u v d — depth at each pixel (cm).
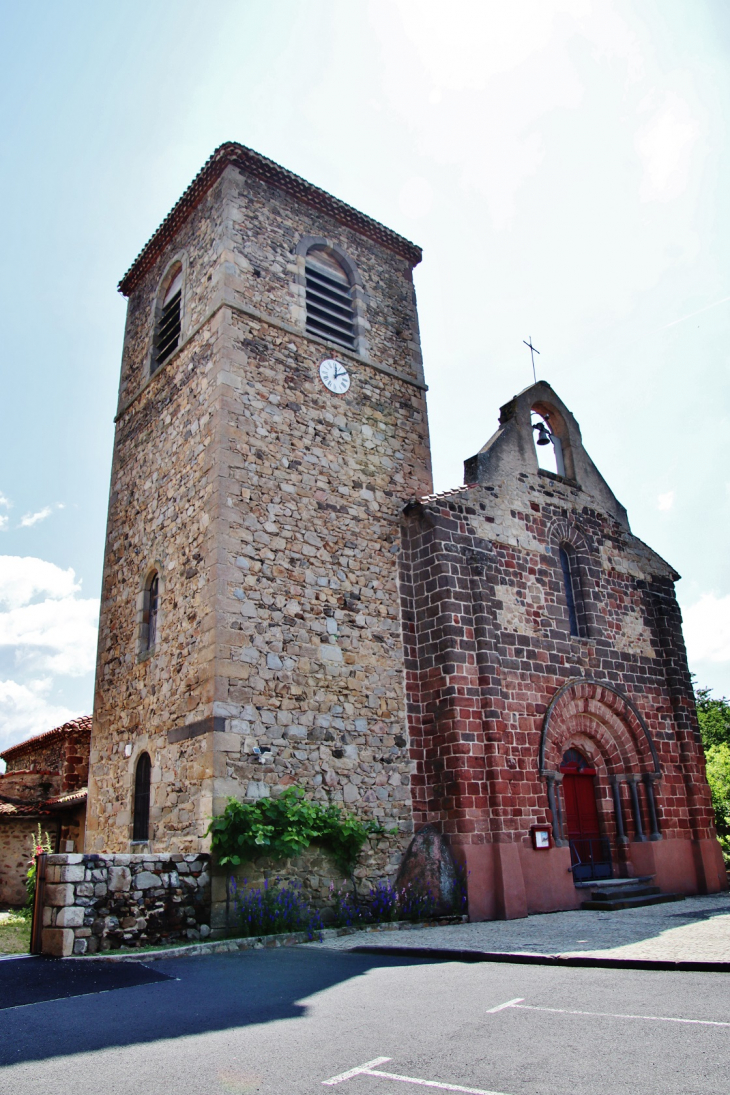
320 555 1493
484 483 1673
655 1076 464
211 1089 474
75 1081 498
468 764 1420
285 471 1505
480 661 1505
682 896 1641
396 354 1828
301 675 1382
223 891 1146
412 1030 594
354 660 1459
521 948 955
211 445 1459
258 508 1439
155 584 1617
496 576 1602
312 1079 488
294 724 1343
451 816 1399
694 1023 576
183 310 1719
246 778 1258
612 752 1706
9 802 2164
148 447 1731
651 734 1783
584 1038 552
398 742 1460
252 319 1576
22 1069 526
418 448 1770
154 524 1623
